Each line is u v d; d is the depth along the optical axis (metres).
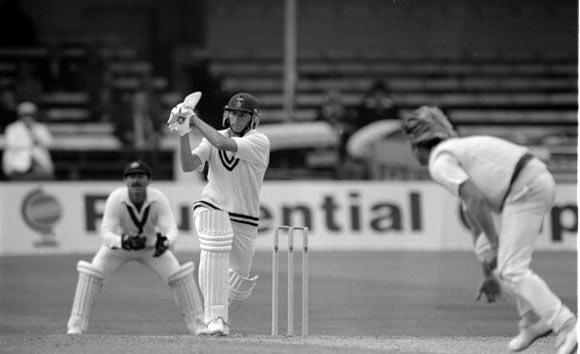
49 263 66.25
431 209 74.38
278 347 29.22
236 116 34.12
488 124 113.25
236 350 28.44
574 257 70.06
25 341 30.67
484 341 32.50
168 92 113.44
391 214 74.19
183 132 32.62
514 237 25.08
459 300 51.88
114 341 30.67
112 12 116.00
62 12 115.00
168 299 52.09
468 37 119.06
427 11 118.38
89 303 39.66
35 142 81.06
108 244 39.03
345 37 117.75
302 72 113.88
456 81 116.06
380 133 89.56
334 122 93.94
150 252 39.50
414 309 48.84
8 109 94.12
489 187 25.14
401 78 115.75
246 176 34.25
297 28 117.25
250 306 49.59
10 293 53.94
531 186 24.97
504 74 116.75
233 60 114.94
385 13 117.81
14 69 106.75
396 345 30.66
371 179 89.38
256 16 117.00
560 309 24.92
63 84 107.50
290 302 34.53
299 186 73.62
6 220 71.44
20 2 114.06
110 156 92.44
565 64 117.88
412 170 88.94
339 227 73.69
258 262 66.50
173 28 116.75
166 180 90.38
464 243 74.38
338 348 29.25
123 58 113.00
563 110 115.31
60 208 71.88
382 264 66.00
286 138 89.56
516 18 119.44
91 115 104.50
